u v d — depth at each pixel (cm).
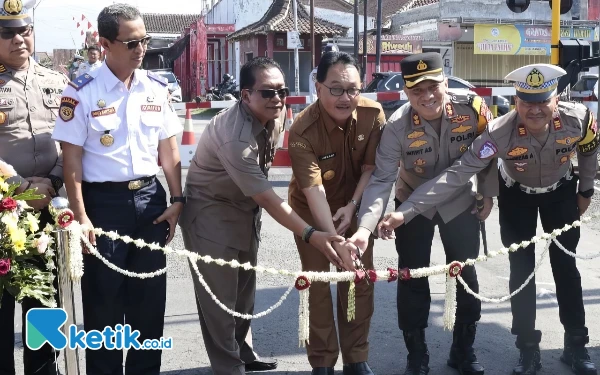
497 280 605
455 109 387
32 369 384
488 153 385
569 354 436
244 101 369
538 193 414
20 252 324
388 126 392
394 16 3178
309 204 381
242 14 3634
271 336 485
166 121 386
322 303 399
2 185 328
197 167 388
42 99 383
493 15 2783
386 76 1605
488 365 438
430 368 436
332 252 361
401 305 411
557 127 389
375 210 378
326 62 363
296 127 384
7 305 367
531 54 2808
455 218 406
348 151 393
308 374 428
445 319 370
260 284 591
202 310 384
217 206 381
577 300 425
